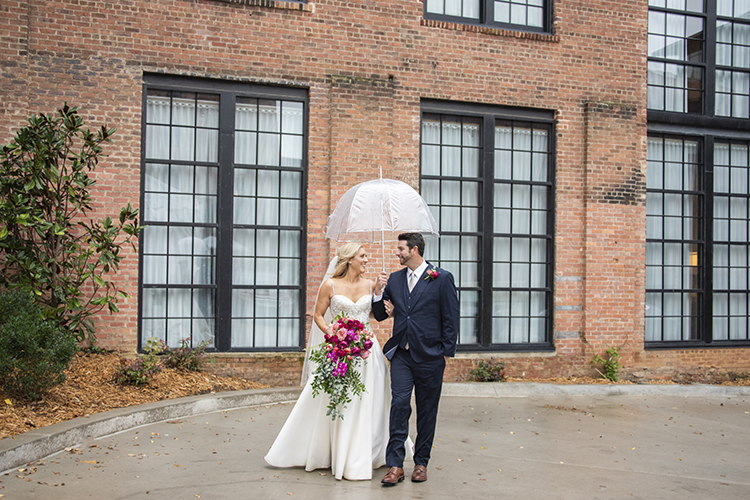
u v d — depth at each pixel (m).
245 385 8.42
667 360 11.00
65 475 4.75
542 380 10.09
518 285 10.39
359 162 9.22
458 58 9.84
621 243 10.56
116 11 8.28
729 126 11.60
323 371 4.90
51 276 7.47
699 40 11.54
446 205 10.06
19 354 6.05
